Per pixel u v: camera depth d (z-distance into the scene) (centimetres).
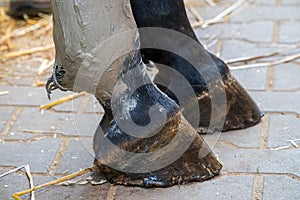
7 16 778
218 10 778
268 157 494
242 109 530
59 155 510
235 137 521
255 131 529
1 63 673
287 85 605
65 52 413
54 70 431
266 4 787
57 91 604
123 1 421
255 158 493
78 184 470
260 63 649
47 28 748
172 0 493
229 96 519
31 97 602
